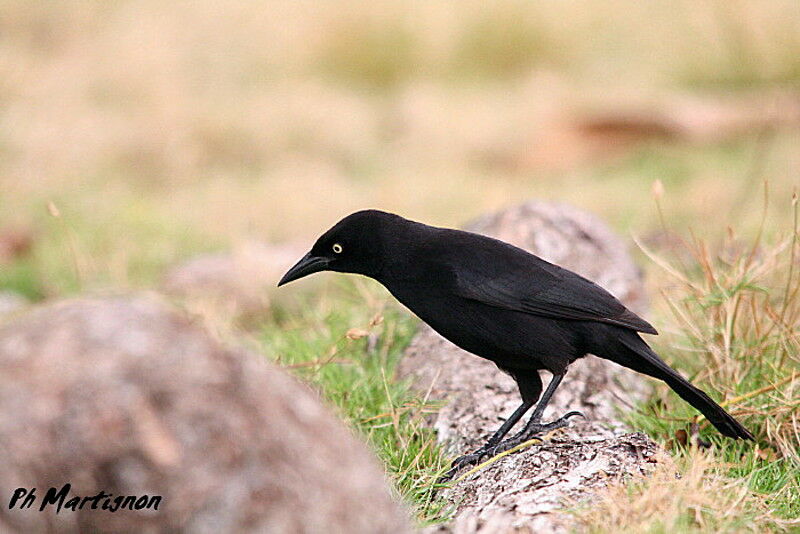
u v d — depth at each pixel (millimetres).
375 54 29328
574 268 11961
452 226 16781
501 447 9008
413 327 11750
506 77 29078
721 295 10070
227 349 5594
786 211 17156
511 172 23344
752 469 8484
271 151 23953
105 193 21000
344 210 20141
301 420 5703
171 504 5246
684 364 10797
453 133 24766
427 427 9914
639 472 7836
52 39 28891
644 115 24078
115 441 5219
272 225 19547
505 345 9039
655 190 10500
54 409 5211
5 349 5320
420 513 8008
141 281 16219
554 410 9977
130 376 5289
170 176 22656
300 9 30625
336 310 12422
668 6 30125
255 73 28406
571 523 7090
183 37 29234
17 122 23969
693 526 7004
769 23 26938
